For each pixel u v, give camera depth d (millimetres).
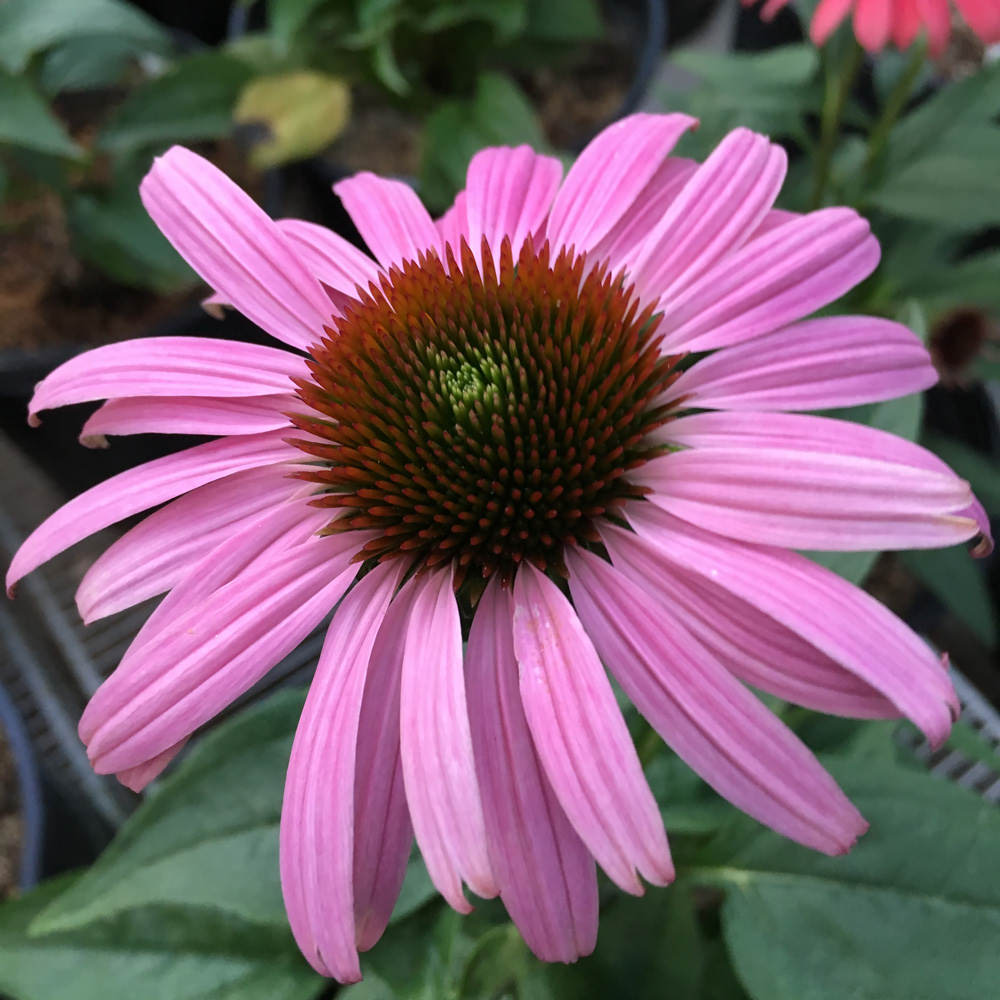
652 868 92
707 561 106
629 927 133
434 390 122
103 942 162
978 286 223
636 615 108
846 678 99
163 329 272
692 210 130
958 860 120
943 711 93
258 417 126
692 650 103
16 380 261
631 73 323
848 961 120
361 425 122
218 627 110
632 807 93
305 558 117
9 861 222
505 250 130
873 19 168
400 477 120
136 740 106
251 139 307
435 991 138
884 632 96
